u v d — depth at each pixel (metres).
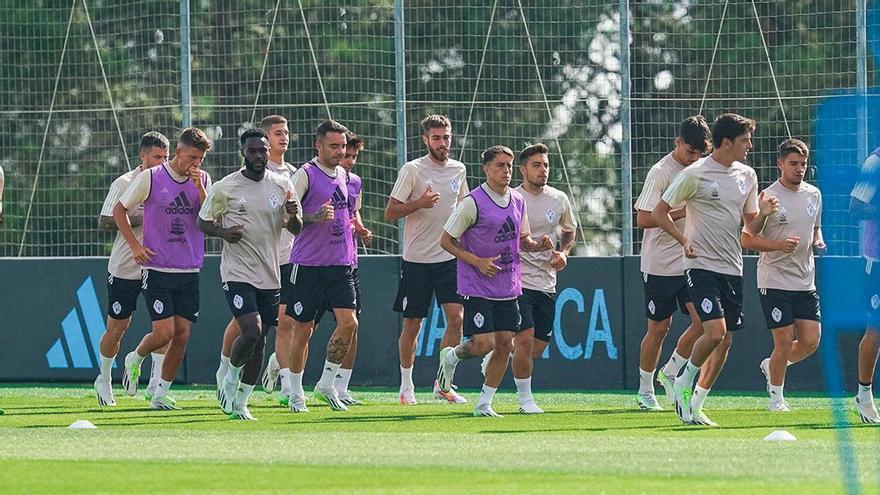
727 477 22.50
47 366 53.19
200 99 58.38
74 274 53.16
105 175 56.81
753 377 48.62
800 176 39.56
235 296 35.41
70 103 57.78
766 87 51.44
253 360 35.97
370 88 57.72
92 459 25.39
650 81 52.38
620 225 51.56
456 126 53.06
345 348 40.03
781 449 27.05
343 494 20.84
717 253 33.78
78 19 59.62
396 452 26.69
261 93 54.56
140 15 58.03
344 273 39.50
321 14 59.25
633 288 49.56
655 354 40.94
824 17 50.50
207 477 22.75
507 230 36.69
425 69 53.25
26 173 56.53
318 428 33.41
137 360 41.12
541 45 52.91
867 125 47.72
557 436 30.67
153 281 39.78
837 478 22.30
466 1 55.06
